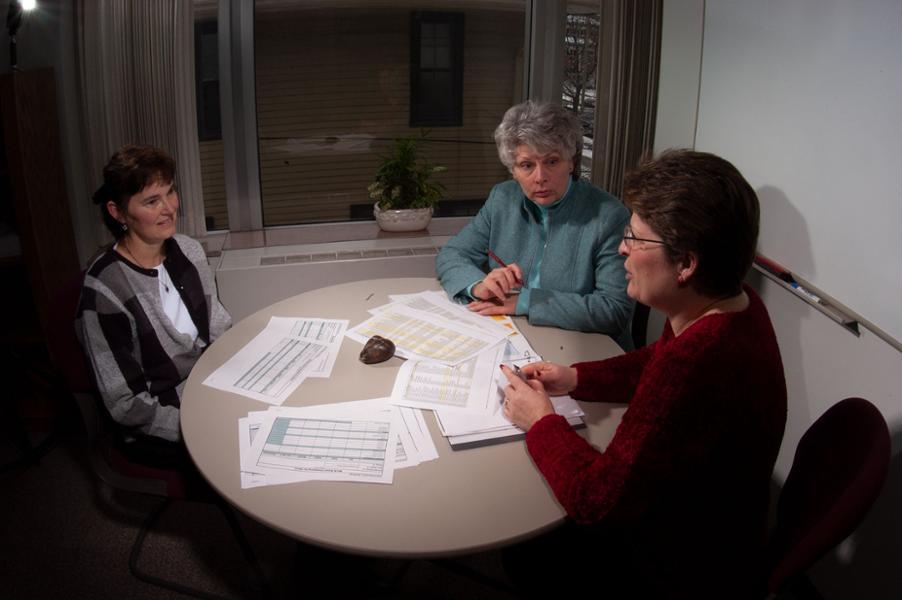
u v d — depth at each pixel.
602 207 1.83
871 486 0.92
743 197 0.96
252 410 1.33
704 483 1.03
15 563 1.92
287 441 1.22
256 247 2.66
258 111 2.69
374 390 1.39
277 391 1.40
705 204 0.95
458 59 2.79
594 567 1.26
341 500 1.08
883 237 1.41
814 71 1.62
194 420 1.29
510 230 1.98
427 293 1.93
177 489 1.53
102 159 2.41
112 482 1.55
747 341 0.99
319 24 2.62
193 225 2.61
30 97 2.06
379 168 2.76
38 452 2.38
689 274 1.00
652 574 1.14
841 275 1.56
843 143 1.52
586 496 1.02
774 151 1.81
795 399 1.83
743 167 1.98
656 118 2.60
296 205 2.88
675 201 0.97
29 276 2.15
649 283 1.04
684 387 0.97
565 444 1.11
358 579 1.57
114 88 2.36
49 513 2.12
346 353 1.56
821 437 1.17
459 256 2.01
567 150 1.73
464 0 2.70
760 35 1.86
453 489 1.11
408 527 1.02
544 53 2.78
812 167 1.65
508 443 1.22
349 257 2.56
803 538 0.98
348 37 2.67
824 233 1.62
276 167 2.80
